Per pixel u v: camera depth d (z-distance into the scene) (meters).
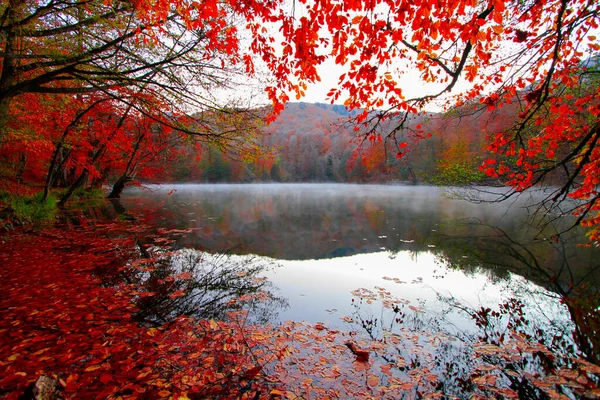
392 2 2.93
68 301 4.10
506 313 4.13
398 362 2.97
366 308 4.28
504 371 2.87
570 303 4.43
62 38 5.97
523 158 4.33
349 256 7.19
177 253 7.11
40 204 10.87
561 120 3.79
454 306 4.35
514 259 6.72
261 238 9.18
